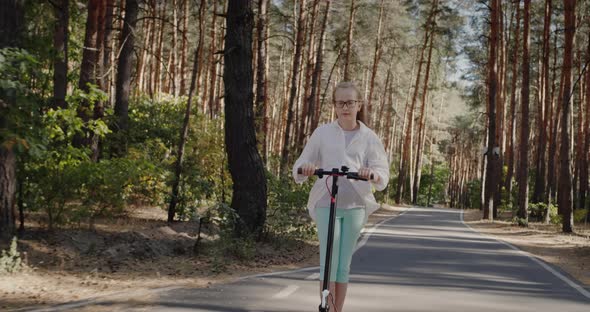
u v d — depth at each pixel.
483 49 51.62
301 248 15.34
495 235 25.61
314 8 37.25
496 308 8.12
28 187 10.84
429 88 63.91
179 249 11.95
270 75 64.75
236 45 14.18
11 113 8.88
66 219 11.29
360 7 48.31
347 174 5.00
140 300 7.66
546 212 36.94
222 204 12.39
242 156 14.36
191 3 40.62
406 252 15.66
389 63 60.66
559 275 12.34
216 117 20.00
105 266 10.02
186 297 7.95
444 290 9.48
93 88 12.84
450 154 105.25
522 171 33.38
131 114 19.25
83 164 11.32
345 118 5.36
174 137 18.19
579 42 43.00
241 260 12.20
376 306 7.88
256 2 24.12
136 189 15.66
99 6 19.11
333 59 60.44
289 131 28.94
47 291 8.20
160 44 39.66
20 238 10.37
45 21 13.12
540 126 41.38
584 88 44.88
